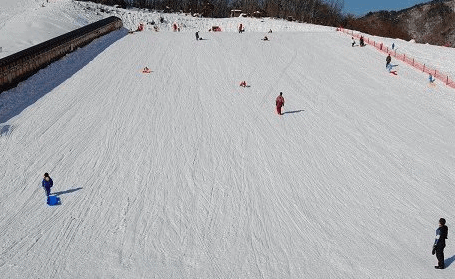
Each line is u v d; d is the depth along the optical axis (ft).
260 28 248.73
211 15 334.65
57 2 215.51
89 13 203.92
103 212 54.44
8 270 43.75
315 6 361.10
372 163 70.49
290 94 101.96
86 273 43.65
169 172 64.75
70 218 53.01
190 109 90.12
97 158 68.18
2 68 89.04
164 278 43.21
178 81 107.65
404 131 84.02
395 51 151.12
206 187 61.05
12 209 54.49
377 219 55.06
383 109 95.45
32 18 166.30
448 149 76.69
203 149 72.64
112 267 44.65
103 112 86.38
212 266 45.29
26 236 49.34
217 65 123.03
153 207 55.77
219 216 54.34
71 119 82.28
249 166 67.67
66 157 68.03
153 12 277.44
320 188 62.18
